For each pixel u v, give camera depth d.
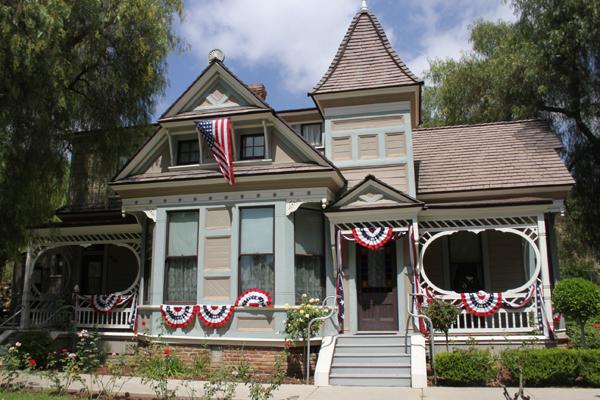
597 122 20.39
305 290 13.29
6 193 12.93
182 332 13.29
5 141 12.16
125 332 15.42
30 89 12.77
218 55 14.81
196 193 14.06
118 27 15.26
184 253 13.95
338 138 15.31
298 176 13.27
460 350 11.05
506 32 26.47
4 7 11.69
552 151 15.76
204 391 9.88
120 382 10.91
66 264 19.33
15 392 9.72
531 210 13.04
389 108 15.15
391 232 13.00
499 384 10.58
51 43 12.59
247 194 13.66
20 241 13.70
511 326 13.84
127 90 16.67
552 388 10.09
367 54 15.99
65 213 18.55
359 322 13.72
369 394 9.69
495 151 16.38
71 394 9.70
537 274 12.66
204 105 14.77
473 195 14.88
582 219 21.08
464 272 15.39
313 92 15.41
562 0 18.38
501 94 21.25
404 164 14.73
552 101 20.34
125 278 18.72
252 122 14.16
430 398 9.19
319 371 11.05
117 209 18.20
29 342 13.88
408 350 11.92
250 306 12.90
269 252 13.29
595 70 18.94
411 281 13.45
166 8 17.92
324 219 14.04
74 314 16.36
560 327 13.18
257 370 12.51
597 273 28.25
